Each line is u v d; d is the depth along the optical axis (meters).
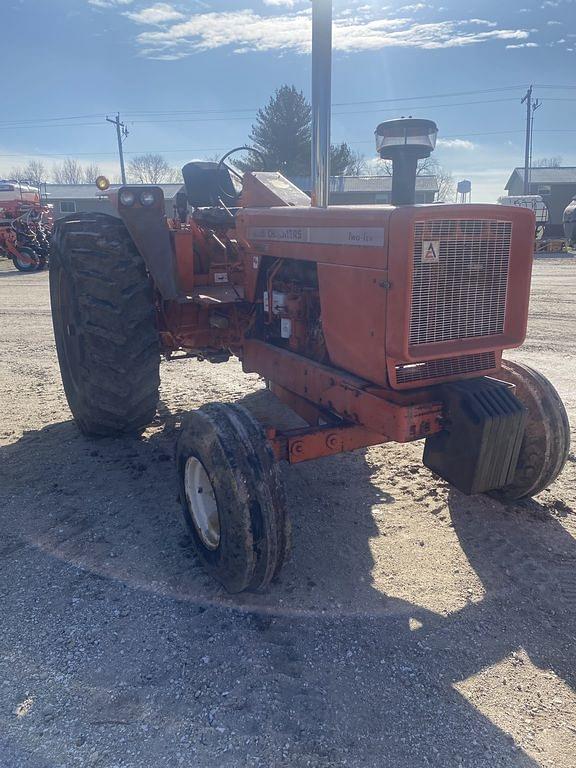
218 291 4.61
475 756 2.25
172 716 2.40
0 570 3.37
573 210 31.08
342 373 3.42
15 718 2.40
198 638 2.84
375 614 3.01
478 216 2.91
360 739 2.31
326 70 3.36
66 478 4.44
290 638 2.84
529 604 3.08
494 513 3.94
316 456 3.30
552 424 3.72
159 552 3.54
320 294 3.37
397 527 3.79
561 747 2.29
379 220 2.88
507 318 3.19
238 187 5.50
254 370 4.28
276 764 2.20
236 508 2.85
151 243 4.23
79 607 3.05
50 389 6.66
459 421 3.05
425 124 3.07
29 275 18.88
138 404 4.78
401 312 2.83
